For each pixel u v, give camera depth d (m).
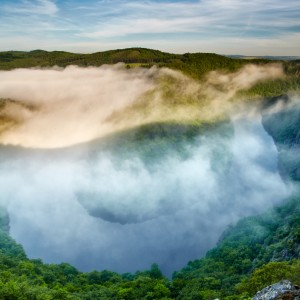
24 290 51.50
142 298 75.88
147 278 88.69
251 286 57.84
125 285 84.44
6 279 63.03
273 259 95.44
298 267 55.09
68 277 90.81
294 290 24.67
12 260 82.81
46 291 58.38
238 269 98.81
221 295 67.38
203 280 83.62
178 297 76.31
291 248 93.06
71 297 60.44
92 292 75.44
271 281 54.94
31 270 76.62
